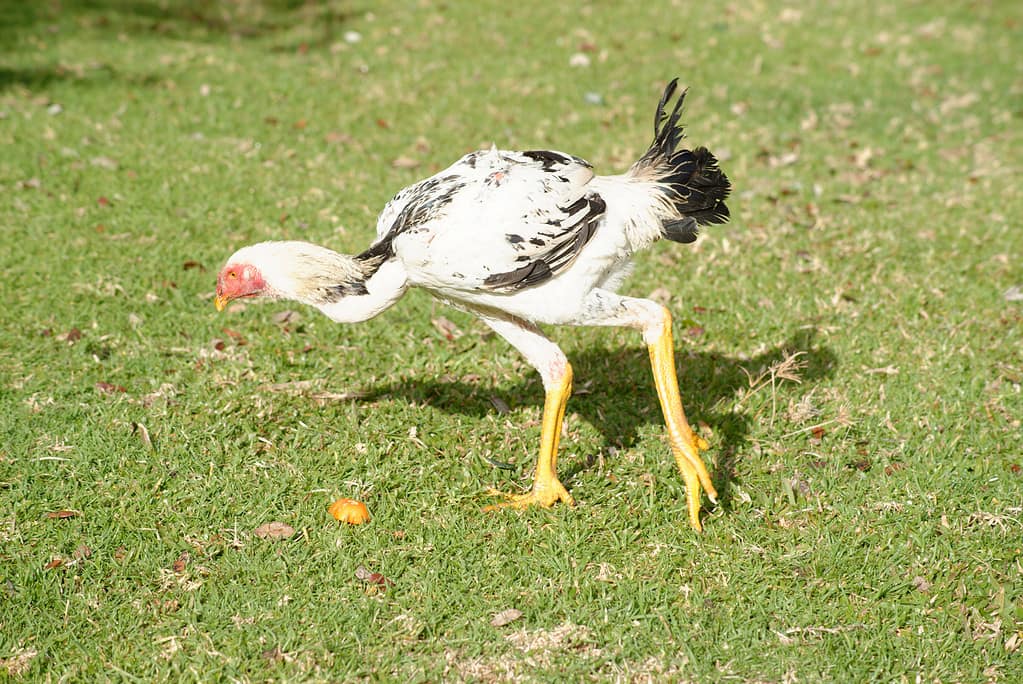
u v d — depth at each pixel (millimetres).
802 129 15195
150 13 19609
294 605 6516
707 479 7031
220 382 8828
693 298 10398
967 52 18719
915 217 12320
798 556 6973
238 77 16531
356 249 11117
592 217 6727
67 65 16484
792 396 8773
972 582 6773
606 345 9617
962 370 9133
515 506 7469
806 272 10906
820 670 6109
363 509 7328
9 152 13250
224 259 10930
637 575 6840
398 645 6230
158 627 6348
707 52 18203
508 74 16969
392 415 8508
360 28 19125
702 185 7148
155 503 7414
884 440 8211
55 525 7156
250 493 7527
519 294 6840
